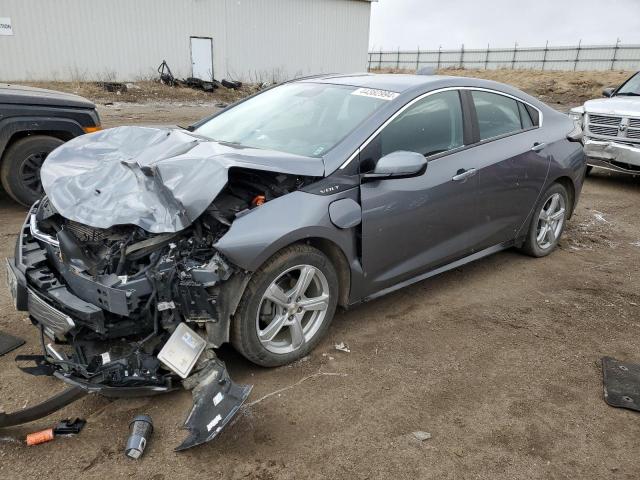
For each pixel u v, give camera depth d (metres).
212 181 2.67
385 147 3.41
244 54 27.22
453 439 2.64
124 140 3.56
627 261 5.17
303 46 29.23
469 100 4.05
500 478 2.41
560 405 2.94
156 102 20.12
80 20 21.92
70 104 5.78
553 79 34.75
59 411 2.72
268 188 2.98
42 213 3.17
